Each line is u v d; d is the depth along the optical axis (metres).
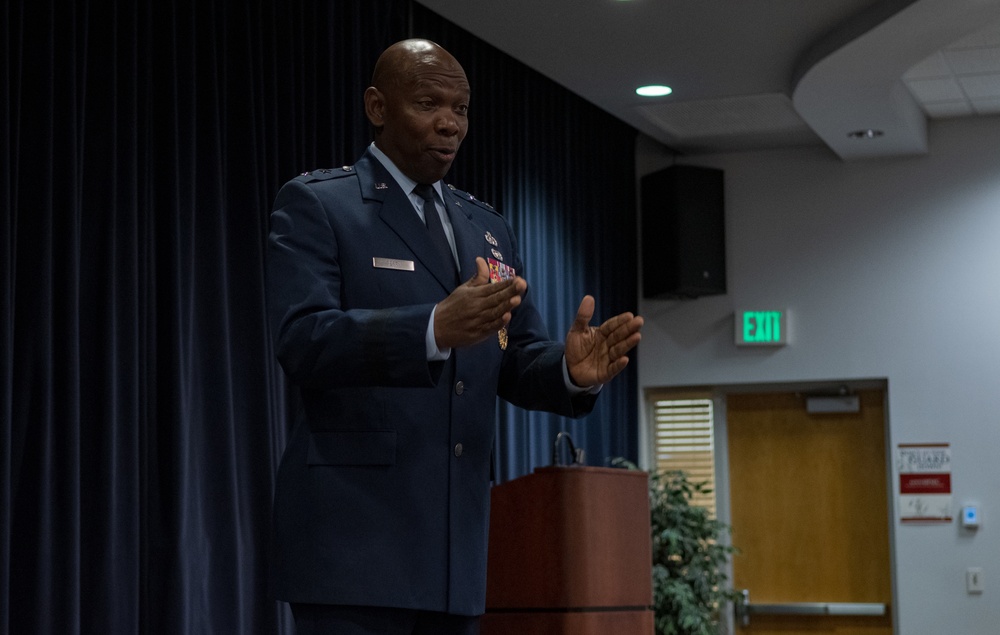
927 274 8.09
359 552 1.64
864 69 6.30
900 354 8.09
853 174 8.28
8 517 3.49
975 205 8.03
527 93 6.95
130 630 3.85
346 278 1.70
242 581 4.38
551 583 3.98
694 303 8.52
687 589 7.23
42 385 3.63
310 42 5.12
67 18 3.85
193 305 4.28
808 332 8.27
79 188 3.86
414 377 1.52
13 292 3.61
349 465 1.66
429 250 1.77
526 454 6.72
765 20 6.00
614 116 8.16
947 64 6.92
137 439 3.94
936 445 7.96
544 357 1.83
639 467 8.34
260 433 4.47
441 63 1.76
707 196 8.31
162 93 4.25
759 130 7.99
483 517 1.74
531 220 6.94
